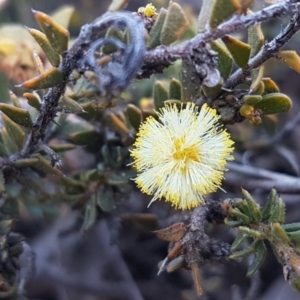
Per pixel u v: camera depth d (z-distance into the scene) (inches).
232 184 5.3
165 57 3.4
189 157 3.6
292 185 5.1
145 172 3.7
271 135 5.6
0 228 4.1
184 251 3.6
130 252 6.1
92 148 4.5
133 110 4.2
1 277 4.0
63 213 5.6
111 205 4.4
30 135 3.9
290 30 3.6
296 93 6.6
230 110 3.8
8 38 5.2
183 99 3.7
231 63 3.8
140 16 3.6
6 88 5.2
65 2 7.1
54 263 5.9
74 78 3.4
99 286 5.9
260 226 3.6
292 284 3.4
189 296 5.8
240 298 5.5
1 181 4.0
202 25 3.4
